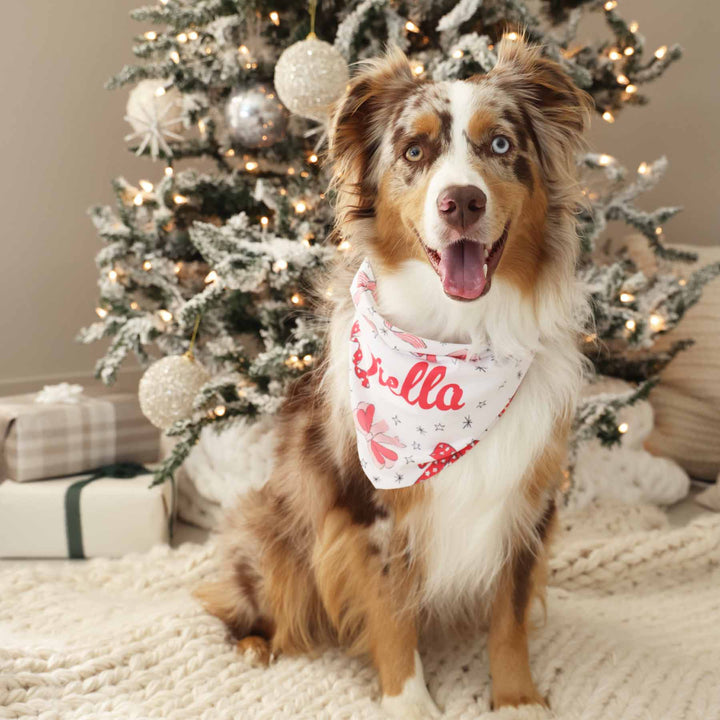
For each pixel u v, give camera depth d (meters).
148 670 2.11
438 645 2.32
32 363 4.34
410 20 2.99
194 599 2.54
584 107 2.00
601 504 3.27
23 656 2.08
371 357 1.95
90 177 4.38
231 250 2.79
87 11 4.24
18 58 4.08
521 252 1.90
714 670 2.21
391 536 1.98
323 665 2.22
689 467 3.79
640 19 4.57
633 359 3.64
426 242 1.78
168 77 3.11
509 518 1.99
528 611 2.05
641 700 2.05
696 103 4.43
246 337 3.55
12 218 4.17
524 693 2.02
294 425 2.25
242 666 2.19
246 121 2.97
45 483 3.03
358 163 2.03
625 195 3.30
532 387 1.94
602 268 3.10
